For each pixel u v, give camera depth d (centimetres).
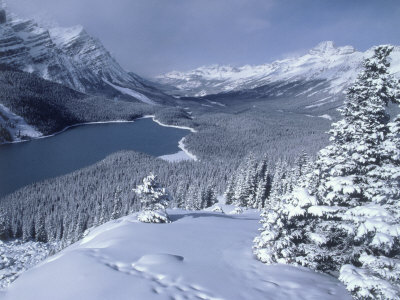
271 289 1223
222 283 1257
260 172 8238
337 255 1513
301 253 1603
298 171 6956
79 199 12538
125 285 1162
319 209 1467
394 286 1148
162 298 1071
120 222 2939
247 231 2398
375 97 1500
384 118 1579
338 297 1177
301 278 1354
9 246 8088
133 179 14538
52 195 13038
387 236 1240
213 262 1539
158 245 1805
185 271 1359
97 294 1081
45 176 17575
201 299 1094
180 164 18438
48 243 8825
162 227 2398
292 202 1578
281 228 1600
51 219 9988
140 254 1597
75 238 7350
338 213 1480
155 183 2981
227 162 19412
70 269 1327
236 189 7119
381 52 1530
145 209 2953
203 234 2188
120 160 19175
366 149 1502
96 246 1894
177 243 1884
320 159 1709
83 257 1481
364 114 1559
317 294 1189
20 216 10262
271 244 1609
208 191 7969
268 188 7831
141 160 19125
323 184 1661
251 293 1175
